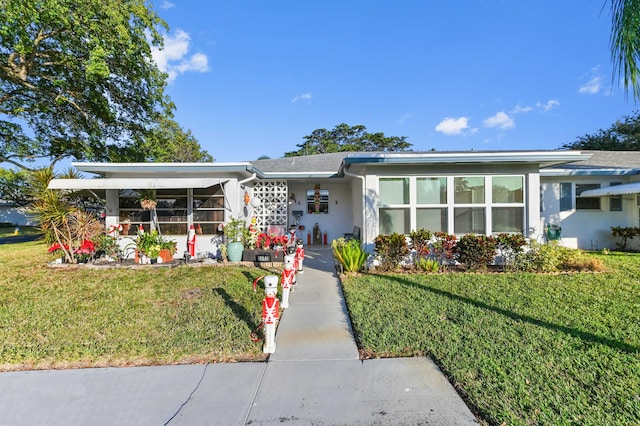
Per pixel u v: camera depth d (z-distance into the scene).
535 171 9.45
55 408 3.01
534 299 6.05
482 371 3.49
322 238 16.30
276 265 9.80
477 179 9.59
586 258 9.05
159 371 3.67
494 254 8.78
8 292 7.04
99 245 10.52
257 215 13.65
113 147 18.52
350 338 4.59
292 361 3.89
